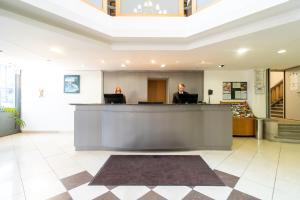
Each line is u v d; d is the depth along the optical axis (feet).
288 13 8.68
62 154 13.17
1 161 11.66
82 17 10.35
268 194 7.73
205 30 11.23
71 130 22.27
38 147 15.12
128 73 22.67
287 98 23.44
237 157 12.61
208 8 11.05
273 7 8.42
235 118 20.52
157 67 20.76
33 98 22.20
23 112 22.17
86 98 22.43
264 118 20.08
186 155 13.03
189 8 12.57
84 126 14.19
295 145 16.21
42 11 8.81
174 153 13.53
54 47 13.04
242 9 9.41
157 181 8.95
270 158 12.42
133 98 22.58
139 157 12.56
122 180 9.04
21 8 8.51
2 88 20.54
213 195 7.68
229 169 10.45
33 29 9.73
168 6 12.56
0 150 14.21
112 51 14.02
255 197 7.50
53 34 10.47
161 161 11.78
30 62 18.33
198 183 8.73
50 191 7.95
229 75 22.52
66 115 22.31
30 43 12.17
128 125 13.79
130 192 7.93
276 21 9.07
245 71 22.40
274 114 26.32
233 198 7.43
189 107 14.11
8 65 20.10
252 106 21.44
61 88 22.38
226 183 8.74
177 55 15.17
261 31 9.78
